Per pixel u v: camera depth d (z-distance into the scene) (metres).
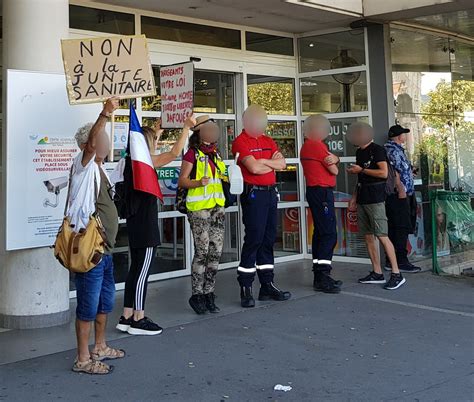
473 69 10.92
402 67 9.05
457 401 4.04
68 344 5.38
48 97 5.74
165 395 4.16
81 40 5.02
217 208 6.24
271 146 6.64
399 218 8.37
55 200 5.80
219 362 4.83
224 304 6.71
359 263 9.03
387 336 5.50
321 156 7.09
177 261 8.18
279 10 7.93
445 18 8.71
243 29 8.77
